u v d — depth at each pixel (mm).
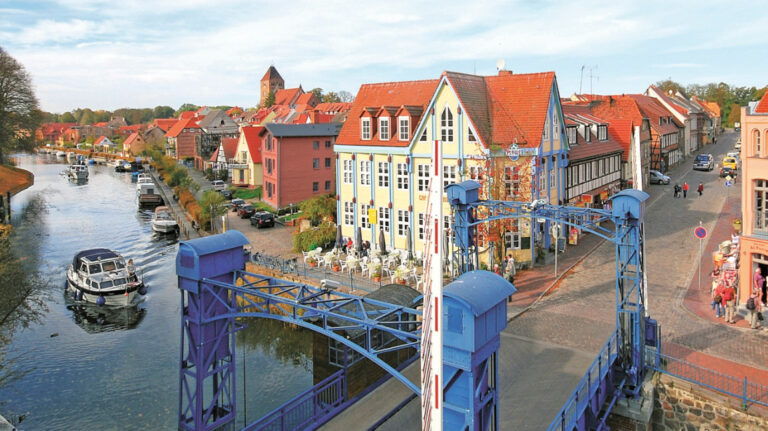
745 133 24609
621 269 19438
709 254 34906
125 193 88188
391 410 18953
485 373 11664
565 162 40594
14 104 79125
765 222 24266
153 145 145375
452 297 10859
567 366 21141
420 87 42438
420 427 17875
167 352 29344
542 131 35969
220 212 54812
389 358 22406
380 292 23391
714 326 23688
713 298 25500
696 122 104625
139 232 58938
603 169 51281
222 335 19672
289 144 63125
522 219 34938
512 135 35625
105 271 38438
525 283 31891
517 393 19312
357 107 44000
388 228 40375
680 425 19000
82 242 54344
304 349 29953
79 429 22094
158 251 50656
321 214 48781
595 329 24594
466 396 11148
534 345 23234
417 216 38281
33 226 62250
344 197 43000
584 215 20766
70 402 24266
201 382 18984
